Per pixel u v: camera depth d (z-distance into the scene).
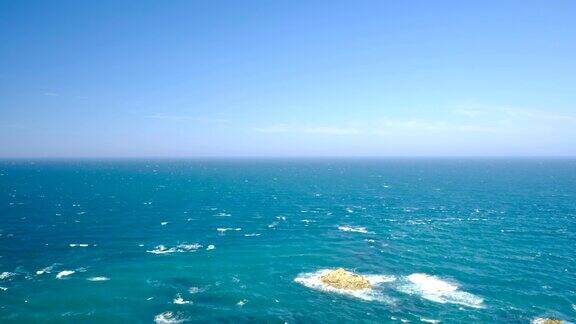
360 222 100.12
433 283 57.03
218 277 59.25
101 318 46.06
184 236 83.56
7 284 55.41
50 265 63.53
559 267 63.78
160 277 58.94
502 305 49.75
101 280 57.38
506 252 72.31
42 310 47.78
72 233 84.75
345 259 68.12
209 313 47.69
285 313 47.84
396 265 65.06
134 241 78.88
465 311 48.22
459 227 93.94
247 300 51.31
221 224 96.25
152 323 45.12
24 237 80.88
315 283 57.09
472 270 62.44
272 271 62.00
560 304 50.00
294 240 81.19
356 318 46.62
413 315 47.22
